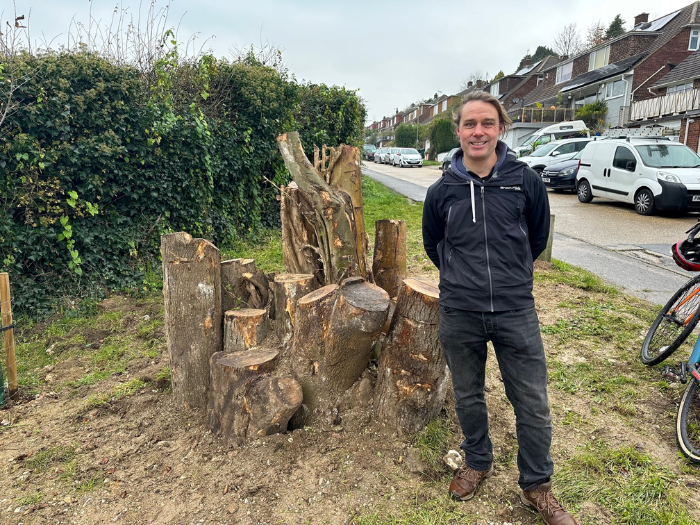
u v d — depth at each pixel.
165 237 3.15
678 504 2.42
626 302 5.56
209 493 2.55
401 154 34.53
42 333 4.90
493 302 2.05
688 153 11.88
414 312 2.67
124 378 3.95
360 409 2.98
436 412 3.01
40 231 5.29
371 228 10.05
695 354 3.10
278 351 3.07
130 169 6.22
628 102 28.47
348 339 2.71
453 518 2.36
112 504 2.52
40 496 2.58
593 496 2.50
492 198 2.04
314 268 3.65
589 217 11.54
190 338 3.20
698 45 27.34
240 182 8.66
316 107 11.03
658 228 10.09
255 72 8.70
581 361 4.04
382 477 2.62
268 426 2.78
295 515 2.40
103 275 5.83
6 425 3.31
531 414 2.19
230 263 3.62
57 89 5.32
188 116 7.15
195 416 3.21
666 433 3.04
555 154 17.36
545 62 47.44
